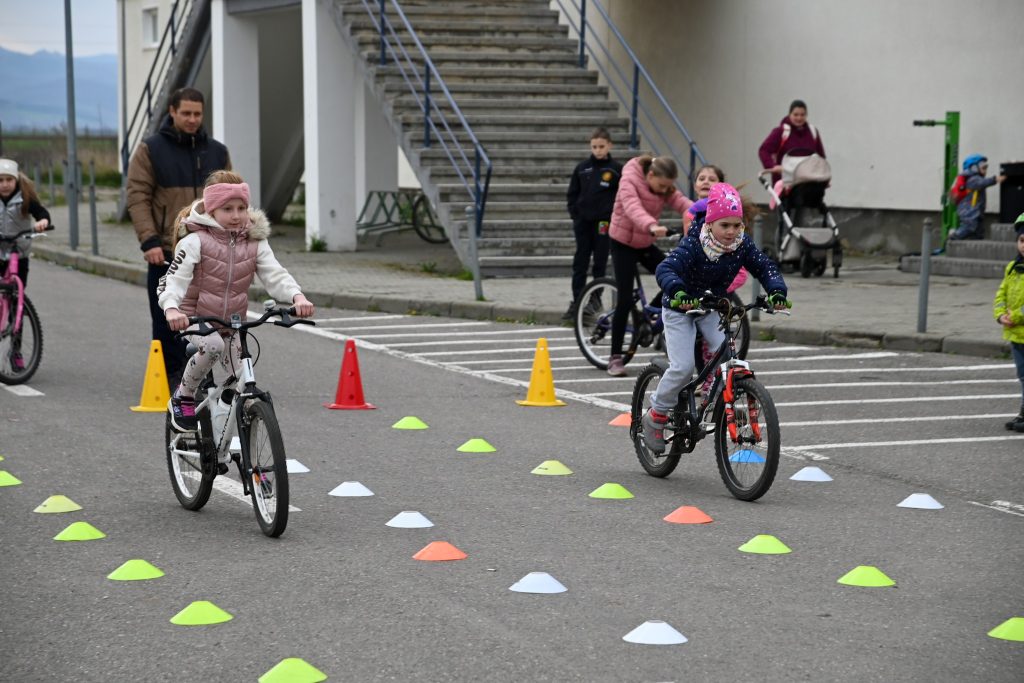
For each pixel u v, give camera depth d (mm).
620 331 26141
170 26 63219
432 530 15242
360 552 14305
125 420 21688
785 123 42281
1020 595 12852
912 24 44469
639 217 24766
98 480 17656
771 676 10695
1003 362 27641
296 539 14836
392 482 17656
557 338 32188
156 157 23547
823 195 41938
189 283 16031
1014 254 38875
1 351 24922
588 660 11047
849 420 21812
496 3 53531
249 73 57344
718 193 17172
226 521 15648
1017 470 18250
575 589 13008
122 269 45594
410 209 61562
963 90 43031
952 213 42031
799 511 16109
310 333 33062
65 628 11891
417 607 12438
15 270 25016
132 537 14922
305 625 11938
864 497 16797
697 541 14773
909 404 23234
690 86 53500
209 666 10945
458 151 45625
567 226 44219
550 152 46750
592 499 16766
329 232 52656
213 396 15578
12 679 10703
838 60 47125
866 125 46375
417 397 24312
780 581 13289
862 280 39656
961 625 11977
